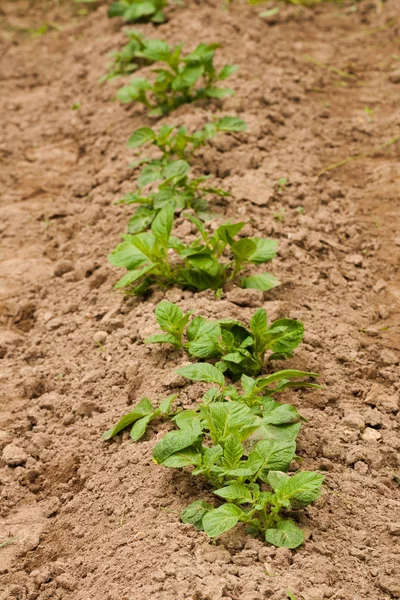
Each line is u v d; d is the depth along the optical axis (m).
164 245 3.24
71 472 2.99
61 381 3.18
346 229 3.54
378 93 4.12
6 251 3.62
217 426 2.87
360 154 3.83
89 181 3.80
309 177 3.70
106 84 4.22
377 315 3.31
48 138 4.08
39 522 2.92
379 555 2.78
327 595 2.70
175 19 4.47
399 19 4.55
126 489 2.92
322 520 2.83
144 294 3.32
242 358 3.03
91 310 3.34
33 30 4.94
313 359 3.14
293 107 4.00
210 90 3.92
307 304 3.30
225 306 3.20
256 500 2.79
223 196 3.57
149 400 3.03
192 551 2.77
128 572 2.76
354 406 3.07
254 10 4.68
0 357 3.30
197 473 2.82
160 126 3.87
